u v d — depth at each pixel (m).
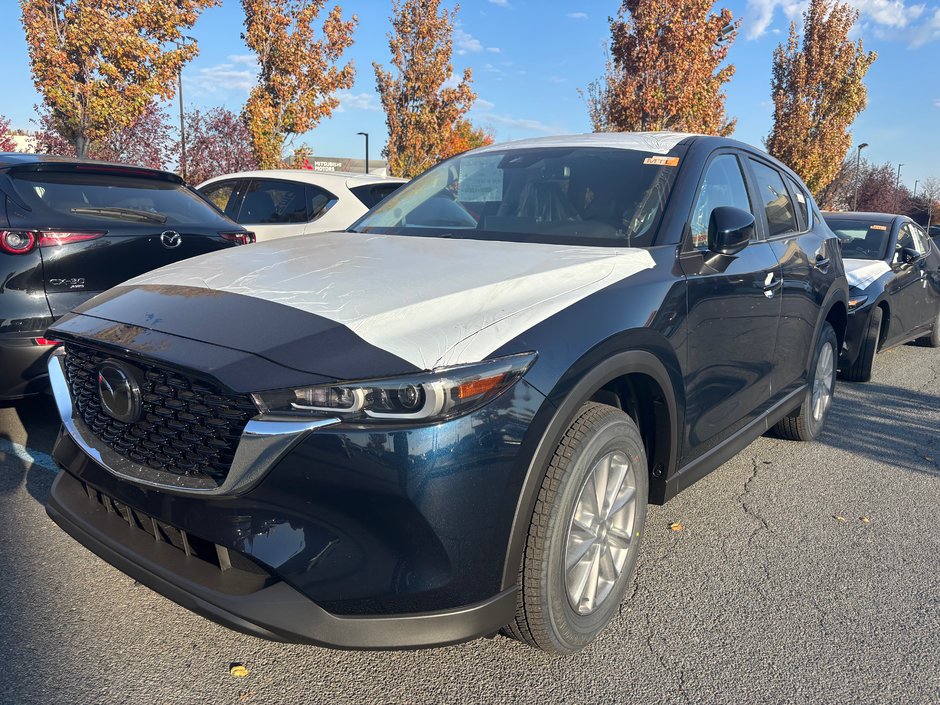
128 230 4.27
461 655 2.51
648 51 15.04
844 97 26.73
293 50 16.16
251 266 2.62
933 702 2.33
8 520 3.32
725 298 3.13
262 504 1.95
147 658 2.43
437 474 1.92
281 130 16.84
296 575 1.92
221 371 1.93
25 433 4.41
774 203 4.12
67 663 2.38
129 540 2.27
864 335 6.53
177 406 2.08
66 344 2.49
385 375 1.90
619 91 15.71
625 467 2.60
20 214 3.96
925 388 6.68
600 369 2.34
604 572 2.57
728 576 3.11
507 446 2.04
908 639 2.67
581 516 2.40
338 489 1.90
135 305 2.40
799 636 2.67
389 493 1.90
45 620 2.60
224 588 2.03
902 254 7.29
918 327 8.04
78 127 11.94
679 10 14.85
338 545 1.92
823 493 4.07
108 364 2.22
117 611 2.68
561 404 2.19
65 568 2.95
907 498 4.03
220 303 2.26
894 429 5.34
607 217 3.12
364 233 3.53
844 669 2.49
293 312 2.14
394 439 1.89
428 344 2.00
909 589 3.03
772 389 3.86
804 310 4.13
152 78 12.28
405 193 3.90
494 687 2.36
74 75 11.89
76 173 4.46
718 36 16.73
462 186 3.68
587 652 2.55
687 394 2.88
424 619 1.99
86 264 4.09
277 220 7.48
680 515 3.73
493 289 2.32
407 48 20.28
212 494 1.98
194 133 21.72
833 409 5.84
